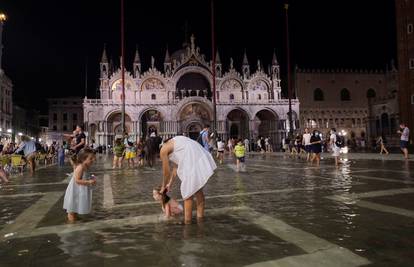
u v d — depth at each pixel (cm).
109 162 3559
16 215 847
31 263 495
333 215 747
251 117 8131
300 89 8806
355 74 9019
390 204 850
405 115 5588
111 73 8556
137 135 7762
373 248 527
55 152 3969
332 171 1794
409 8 5488
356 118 8919
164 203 763
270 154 4775
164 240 589
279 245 548
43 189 1357
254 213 784
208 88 8462
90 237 621
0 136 6341
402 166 1969
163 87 8225
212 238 592
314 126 8719
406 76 5550
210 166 730
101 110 7756
